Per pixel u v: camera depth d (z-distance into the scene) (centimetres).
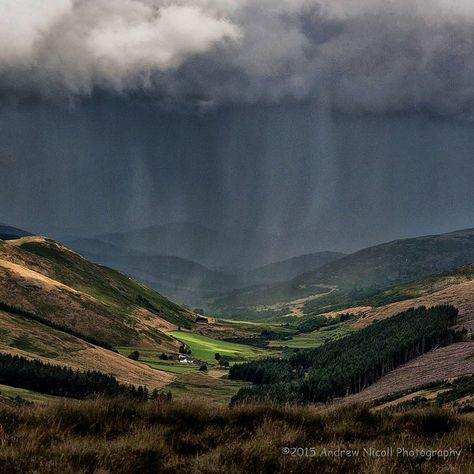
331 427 1288
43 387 11806
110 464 949
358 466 1029
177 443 1100
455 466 1002
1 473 867
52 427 1093
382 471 980
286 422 1256
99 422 1169
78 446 982
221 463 991
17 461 905
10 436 1018
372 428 1312
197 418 1248
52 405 1194
